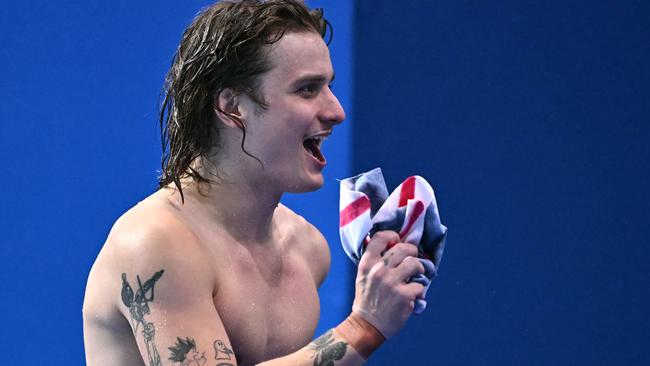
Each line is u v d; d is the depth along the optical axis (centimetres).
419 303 489
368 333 473
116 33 912
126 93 911
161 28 909
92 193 909
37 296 906
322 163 503
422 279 486
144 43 911
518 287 928
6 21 912
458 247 931
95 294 485
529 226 928
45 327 905
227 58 485
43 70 911
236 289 493
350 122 941
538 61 928
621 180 920
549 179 927
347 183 513
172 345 449
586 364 924
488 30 933
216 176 501
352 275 920
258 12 488
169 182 506
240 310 493
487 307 929
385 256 482
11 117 911
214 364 450
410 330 934
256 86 484
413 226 495
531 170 927
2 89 909
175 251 464
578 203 924
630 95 919
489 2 933
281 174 493
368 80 939
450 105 933
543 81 927
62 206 909
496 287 929
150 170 907
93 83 910
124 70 910
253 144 489
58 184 909
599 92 923
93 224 908
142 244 461
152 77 909
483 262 930
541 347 926
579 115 925
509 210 928
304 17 498
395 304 474
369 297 477
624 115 920
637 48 918
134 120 911
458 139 933
